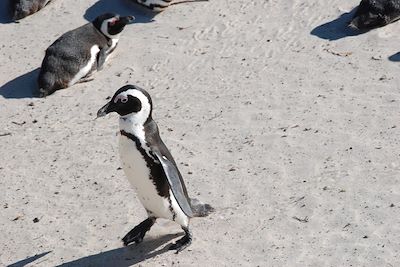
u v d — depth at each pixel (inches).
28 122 630.5
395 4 685.9
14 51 738.8
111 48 706.2
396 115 559.5
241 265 423.8
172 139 569.3
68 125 616.1
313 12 727.1
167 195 425.4
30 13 784.9
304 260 421.7
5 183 542.9
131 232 450.0
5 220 498.6
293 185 494.0
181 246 442.9
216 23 736.3
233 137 561.9
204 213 466.9
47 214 499.8
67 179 537.3
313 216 459.2
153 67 687.1
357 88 605.0
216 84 645.3
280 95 611.5
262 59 671.8
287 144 541.3
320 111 579.2
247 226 457.7
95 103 646.5
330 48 671.8
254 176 509.7
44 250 464.1
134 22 757.9
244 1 762.8
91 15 776.3
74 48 680.4
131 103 410.0
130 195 508.1
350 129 549.6
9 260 459.2
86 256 452.1
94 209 498.3
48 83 666.2
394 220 446.3
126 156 419.8
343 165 508.4
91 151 569.3
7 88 687.7
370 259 415.8
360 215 454.9
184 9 765.9
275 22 723.4
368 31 687.1
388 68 628.1
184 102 623.8
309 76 633.6
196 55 693.9
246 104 605.3
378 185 481.4
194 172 522.6
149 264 436.1
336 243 433.1
